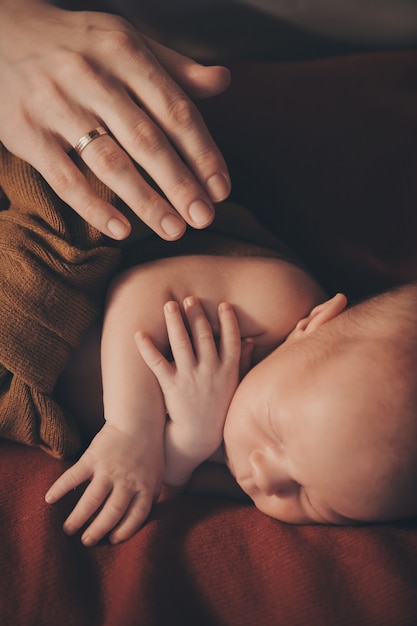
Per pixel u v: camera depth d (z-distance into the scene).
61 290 0.88
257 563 0.76
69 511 0.82
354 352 0.86
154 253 0.99
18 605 0.69
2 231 0.90
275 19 1.33
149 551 0.75
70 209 0.93
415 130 1.10
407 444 0.81
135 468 0.86
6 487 0.83
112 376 0.90
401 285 1.01
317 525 0.85
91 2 1.31
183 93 0.85
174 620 0.69
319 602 0.70
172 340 0.91
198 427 0.92
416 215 1.09
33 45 0.91
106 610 0.71
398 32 1.33
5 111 0.88
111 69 0.86
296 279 1.00
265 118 1.16
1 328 0.86
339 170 1.13
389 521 0.85
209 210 0.81
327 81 1.16
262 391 0.89
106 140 0.83
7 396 0.89
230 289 0.97
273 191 1.16
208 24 1.35
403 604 0.69
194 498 0.90
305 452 0.84
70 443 0.91
